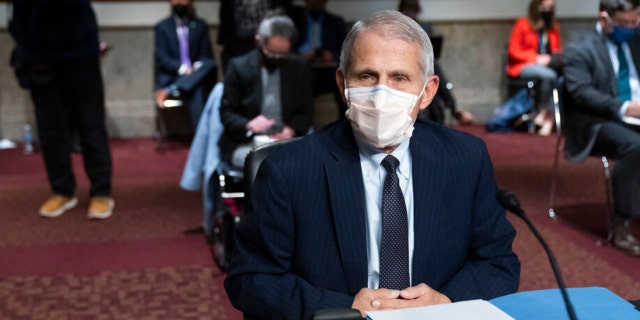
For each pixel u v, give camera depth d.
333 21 6.85
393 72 1.44
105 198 4.57
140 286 3.36
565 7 7.75
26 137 6.96
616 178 3.82
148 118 7.38
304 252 1.53
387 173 1.56
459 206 1.60
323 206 1.54
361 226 1.53
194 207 4.77
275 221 1.53
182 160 6.28
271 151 1.79
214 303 3.15
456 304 1.28
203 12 7.20
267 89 3.86
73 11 4.22
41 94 4.43
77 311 3.07
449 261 1.58
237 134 3.67
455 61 7.74
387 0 7.39
